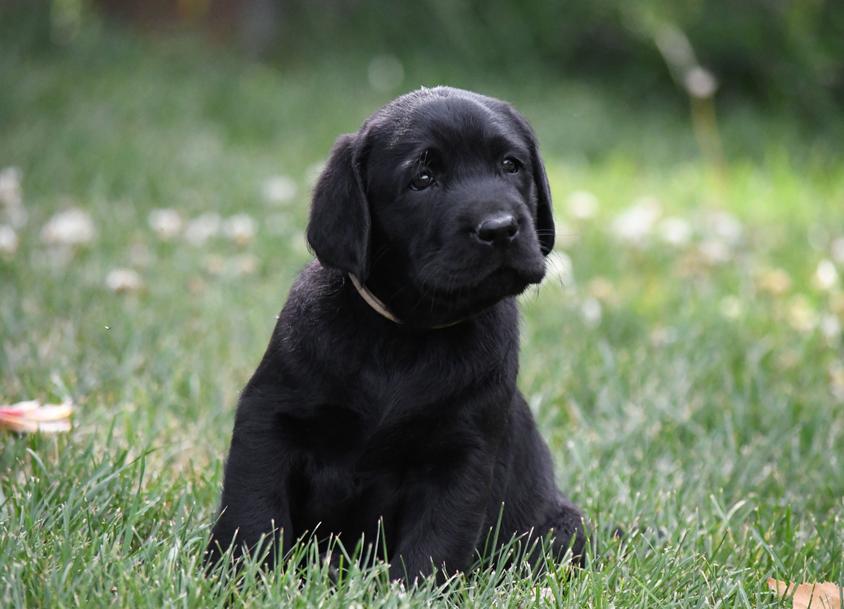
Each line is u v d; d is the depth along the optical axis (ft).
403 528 15.80
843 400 26.05
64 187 40.40
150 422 20.99
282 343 15.60
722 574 16.63
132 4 74.95
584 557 17.70
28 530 15.24
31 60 61.87
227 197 41.06
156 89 58.85
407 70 75.61
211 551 15.38
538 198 17.08
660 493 20.08
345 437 15.49
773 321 31.37
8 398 21.91
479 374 15.64
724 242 40.47
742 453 22.58
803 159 67.62
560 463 21.53
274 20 76.79
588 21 82.74
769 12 80.43
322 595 14.23
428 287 15.16
